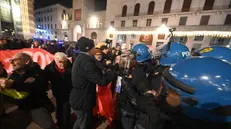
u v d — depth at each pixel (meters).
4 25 13.94
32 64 1.62
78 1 31.72
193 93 0.59
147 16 20.81
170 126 0.74
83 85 1.42
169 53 1.51
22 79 1.49
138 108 1.21
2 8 13.61
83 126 1.57
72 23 34.53
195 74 0.62
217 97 0.56
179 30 17.66
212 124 0.60
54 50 6.63
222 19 15.16
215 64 0.62
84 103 1.45
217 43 15.33
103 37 28.19
